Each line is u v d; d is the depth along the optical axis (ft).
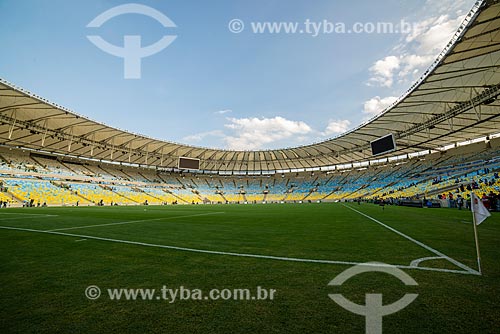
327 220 36.35
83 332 6.55
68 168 131.75
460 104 71.00
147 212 59.26
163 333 6.46
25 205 91.50
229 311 7.64
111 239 20.86
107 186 137.39
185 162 152.46
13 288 9.73
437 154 129.80
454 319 6.86
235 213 55.67
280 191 185.98
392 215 42.50
